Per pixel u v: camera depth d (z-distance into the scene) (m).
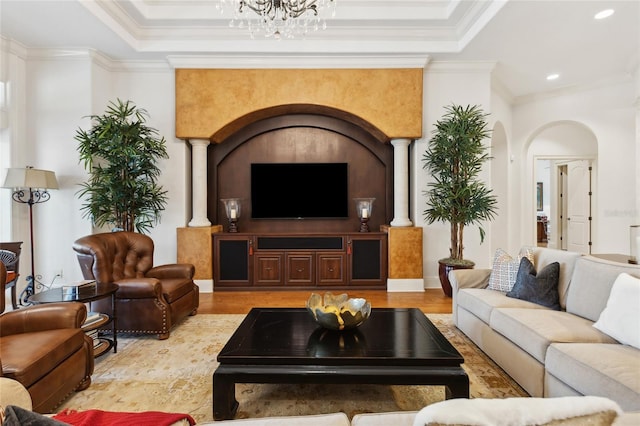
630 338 1.87
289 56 4.70
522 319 2.29
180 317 3.49
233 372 1.92
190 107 4.79
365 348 2.04
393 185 5.41
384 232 5.00
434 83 4.91
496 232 6.34
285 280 4.97
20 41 4.28
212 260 4.94
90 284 2.91
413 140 5.02
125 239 3.69
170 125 4.91
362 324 2.46
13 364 1.71
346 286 4.96
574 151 7.30
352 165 5.46
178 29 4.50
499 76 5.37
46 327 2.19
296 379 1.90
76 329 2.20
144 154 4.33
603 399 0.73
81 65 4.50
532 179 7.10
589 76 5.41
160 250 4.95
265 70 4.80
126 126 4.17
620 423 0.71
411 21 4.33
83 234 4.57
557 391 1.88
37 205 4.54
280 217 5.40
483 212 4.48
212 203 5.41
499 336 2.51
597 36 4.12
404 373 1.88
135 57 4.74
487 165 5.05
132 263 3.66
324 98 4.82
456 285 3.33
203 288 4.87
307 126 5.43
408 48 4.58
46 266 4.55
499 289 3.09
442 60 4.82
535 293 2.70
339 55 4.68
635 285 1.95
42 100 4.50
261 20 3.70
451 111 4.89
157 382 2.38
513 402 0.74
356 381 1.89
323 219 5.47
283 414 2.00
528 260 2.96
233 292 4.89
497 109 5.67
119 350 2.92
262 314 2.71
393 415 1.10
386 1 4.18
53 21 3.83
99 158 4.63
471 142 4.38
